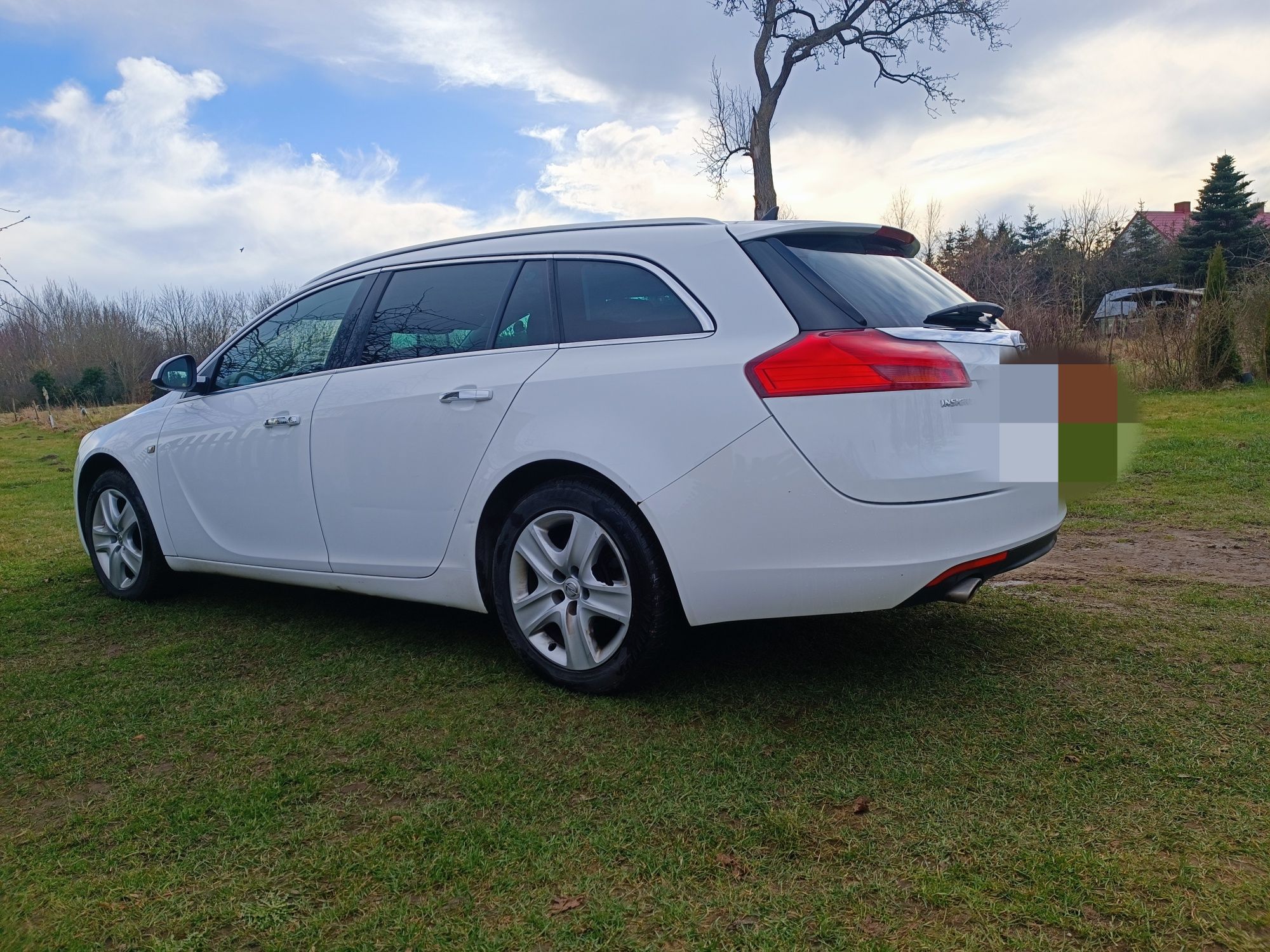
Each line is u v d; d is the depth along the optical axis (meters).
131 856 2.04
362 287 3.65
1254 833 1.97
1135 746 2.41
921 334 2.62
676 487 2.63
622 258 2.98
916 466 2.49
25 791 2.37
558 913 1.78
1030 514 2.76
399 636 3.62
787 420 2.51
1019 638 3.32
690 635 3.46
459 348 3.25
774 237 2.83
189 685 3.12
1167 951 1.61
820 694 2.84
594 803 2.21
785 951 1.65
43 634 3.83
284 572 3.77
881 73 17.05
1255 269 15.50
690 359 2.68
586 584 2.87
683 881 1.87
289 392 3.69
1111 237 26.59
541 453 2.88
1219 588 3.93
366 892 1.88
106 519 4.47
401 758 2.49
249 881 1.92
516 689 2.99
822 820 2.09
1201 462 7.35
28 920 1.81
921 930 1.69
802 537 2.52
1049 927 1.69
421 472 3.22
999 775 2.27
